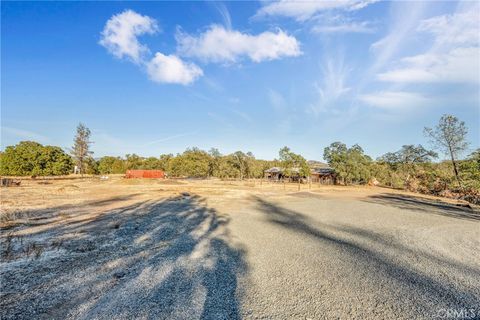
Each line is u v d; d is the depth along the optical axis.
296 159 52.50
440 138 45.62
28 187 41.03
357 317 5.95
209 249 10.97
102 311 5.88
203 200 28.66
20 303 6.13
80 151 86.25
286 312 6.10
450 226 17.23
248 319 5.75
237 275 8.29
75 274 7.96
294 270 8.84
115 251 10.34
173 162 91.12
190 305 6.29
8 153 61.75
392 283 7.93
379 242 12.80
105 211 20.28
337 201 30.91
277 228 15.46
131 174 77.44
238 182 69.69
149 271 8.41
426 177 52.31
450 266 9.59
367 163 71.81
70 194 32.69
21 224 14.88
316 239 13.09
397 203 30.42
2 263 8.70
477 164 35.41
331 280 8.05
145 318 5.65
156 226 15.20
